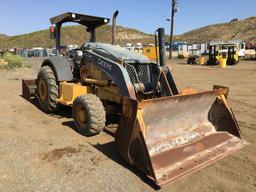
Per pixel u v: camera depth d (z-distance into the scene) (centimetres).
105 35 7594
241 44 4153
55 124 656
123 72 544
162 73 585
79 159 475
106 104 607
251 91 1175
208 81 1514
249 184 412
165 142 482
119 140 451
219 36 10238
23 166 448
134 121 423
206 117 577
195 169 433
